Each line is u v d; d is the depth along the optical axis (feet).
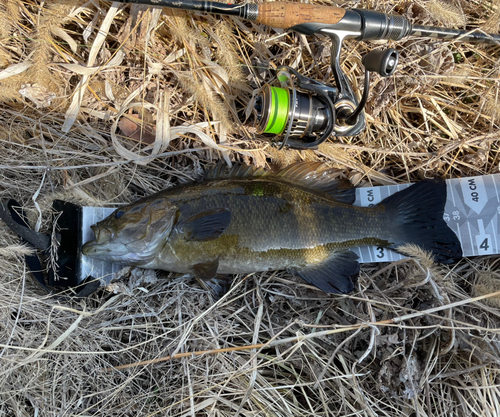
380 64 1.14
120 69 1.41
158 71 1.40
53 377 1.29
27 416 1.26
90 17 1.39
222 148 1.43
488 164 1.57
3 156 1.35
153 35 1.39
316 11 1.22
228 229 1.31
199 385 1.34
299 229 1.35
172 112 1.45
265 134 1.32
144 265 1.33
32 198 1.34
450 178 1.55
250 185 1.34
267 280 1.44
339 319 1.43
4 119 1.36
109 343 1.36
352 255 1.41
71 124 1.36
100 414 1.31
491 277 1.40
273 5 1.22
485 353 1.34
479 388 1.35
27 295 1.31
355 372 1.41
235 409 1.34
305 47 1.50
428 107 1.58
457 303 1.26
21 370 1.27
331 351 1.42
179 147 1.48
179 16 1.37
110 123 1.43
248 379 1.37
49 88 1.31
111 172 1.38
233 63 1.38
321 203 1.38
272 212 1.33
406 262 1.47
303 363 1.41
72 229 1.35
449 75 1.50
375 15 1.25
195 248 1.30
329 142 1.50
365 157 1.59
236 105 1.53
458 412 1.40
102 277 1.30
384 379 1.38
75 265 1.34
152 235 1.28
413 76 1.50
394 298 1.43
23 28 1.35
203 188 1.32
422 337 1.36
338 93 1.29
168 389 1.36
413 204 1.45
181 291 1.41
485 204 1.50
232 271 1.35
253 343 1.35
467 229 1.50
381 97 1.52
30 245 1.32
